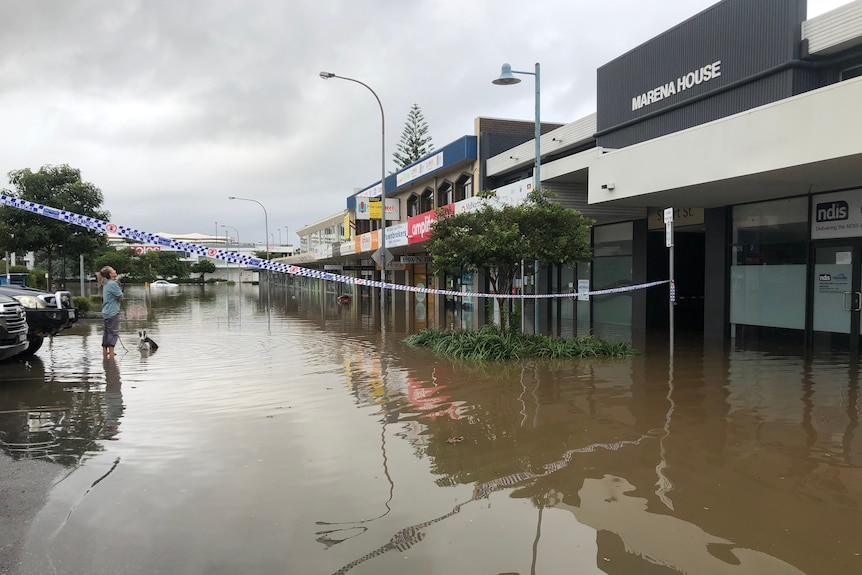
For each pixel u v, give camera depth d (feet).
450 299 85.61
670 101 45.52
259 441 19.20
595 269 60.80
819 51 35.91
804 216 39.99
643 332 50.34
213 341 48.32
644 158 39.45
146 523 13.02
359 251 112.16
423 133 170.19
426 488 15.07
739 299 45.32
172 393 26.89
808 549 11.83
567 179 52.29
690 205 46.11
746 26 39.42
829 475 15.80
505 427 20.66
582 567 11.12
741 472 16.07
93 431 20.45
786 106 29.91
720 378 28.91
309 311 87.92
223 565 11.20
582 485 15.21
